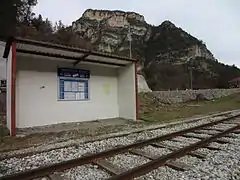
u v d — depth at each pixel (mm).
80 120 12773
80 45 42562
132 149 5887
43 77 11484
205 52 114812
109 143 6988
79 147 6453
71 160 4566
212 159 4918
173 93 28562
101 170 4422
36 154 5738
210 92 31625
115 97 14555
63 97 12195
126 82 14062
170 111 17953
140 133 8648
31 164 4988
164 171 4230
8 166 4855
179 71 90812
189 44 109875
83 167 4574
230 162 4695
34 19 39406
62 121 12039
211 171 4180
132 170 3896
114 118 14055
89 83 13336
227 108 20281
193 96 30438
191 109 19562
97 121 12797
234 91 33344
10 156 5441
